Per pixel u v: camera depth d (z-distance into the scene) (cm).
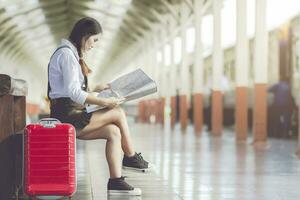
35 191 470
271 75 2134
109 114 537
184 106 2792
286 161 1020
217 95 2066
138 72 534
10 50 4647
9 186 512
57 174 473
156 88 528
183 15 2748
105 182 682
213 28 2036
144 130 2734
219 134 2062
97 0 3616
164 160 1019
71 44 532
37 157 471
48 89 536
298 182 710
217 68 2050
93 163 941
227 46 2744
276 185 679
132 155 561
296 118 1909
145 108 4691
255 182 706
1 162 491
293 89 1898
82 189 618
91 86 566
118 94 526
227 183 692
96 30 537
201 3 2369
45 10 3638
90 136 540
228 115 2709
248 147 1433
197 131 2456
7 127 496
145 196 568
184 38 2764
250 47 2341
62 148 473
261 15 1570
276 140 1861
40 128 472
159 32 3844
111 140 543
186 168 873
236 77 1711
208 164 945
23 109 565
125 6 3588
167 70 4231
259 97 1569
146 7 3334
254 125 1561
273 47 2114
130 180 709
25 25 3969
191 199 557
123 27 4331
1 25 3522
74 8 3788
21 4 3325
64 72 517
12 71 4975
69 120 522
